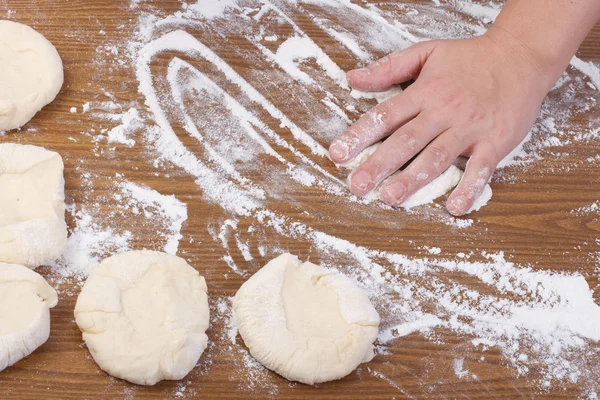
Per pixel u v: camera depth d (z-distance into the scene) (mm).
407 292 1105
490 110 1272
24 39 1263
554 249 1205
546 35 1315
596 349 1093
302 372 948
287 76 1378
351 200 1206
